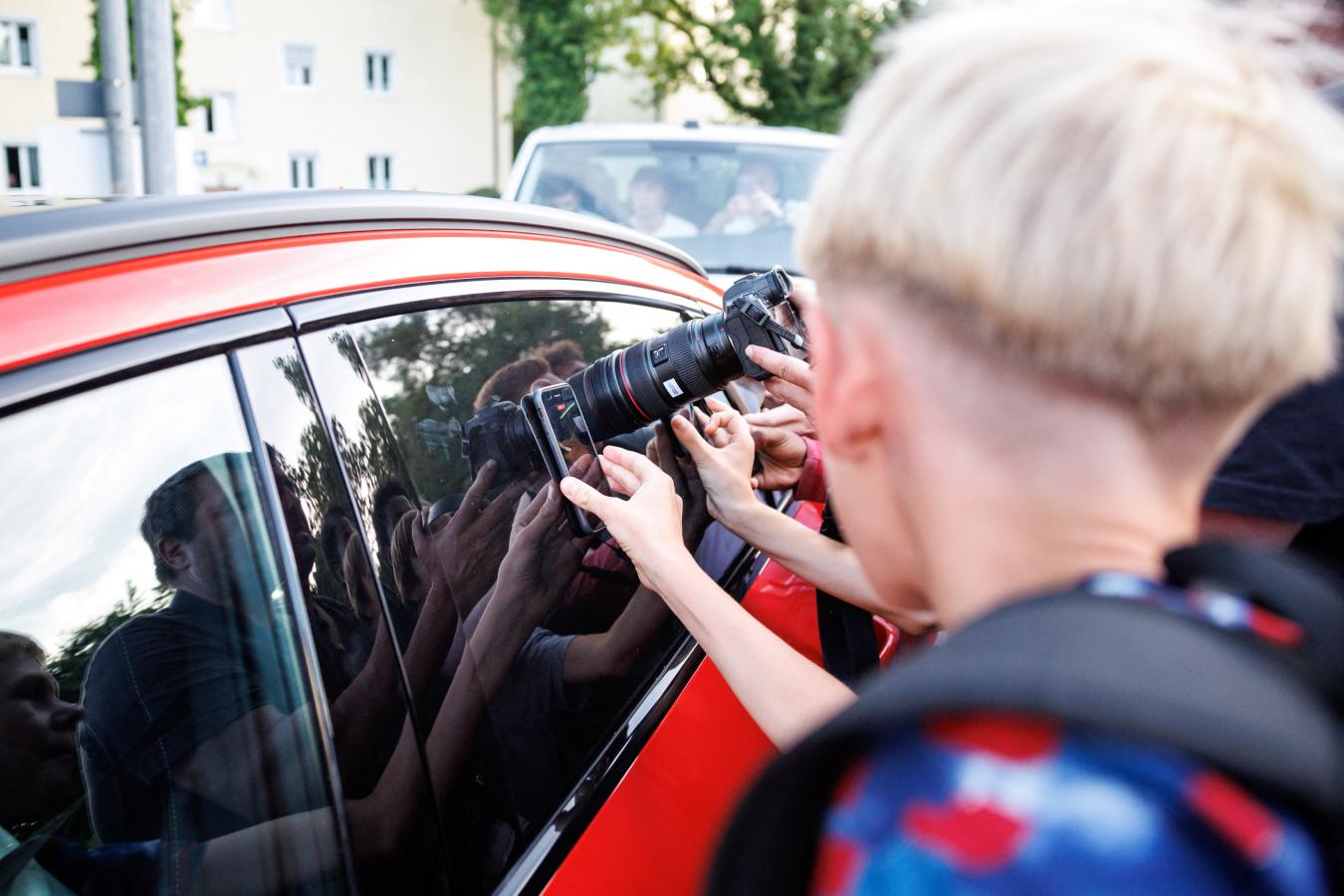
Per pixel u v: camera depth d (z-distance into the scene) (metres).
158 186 5.50
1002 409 0.51
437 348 1.17
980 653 0.44
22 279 0.82
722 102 21.34
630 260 1.74
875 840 0.46
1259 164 0.48
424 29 25.44
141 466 0.83
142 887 0.81
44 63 21.58
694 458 1.42
